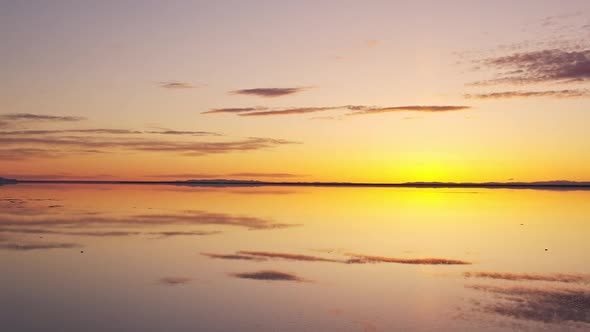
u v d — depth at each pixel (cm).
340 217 3503
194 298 1386
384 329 1154
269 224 3028
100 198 5931
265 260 1894
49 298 1384
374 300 1376
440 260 1894
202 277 1620
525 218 3459
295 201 5450
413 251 2080
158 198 5978
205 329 1145
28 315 1238
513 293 1435
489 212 3969
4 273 1672
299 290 1470
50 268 1752
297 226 2917
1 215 3528
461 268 1759
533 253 2038
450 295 1420
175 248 2145
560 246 2209
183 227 2862
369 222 3169
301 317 1232
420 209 4288
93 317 1223
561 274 1666
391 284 1545
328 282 1562
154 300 1366
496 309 1286
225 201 5359
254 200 5594
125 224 3011
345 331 1141
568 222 3191
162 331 1131
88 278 1608
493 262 1862
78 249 2116
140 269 1738
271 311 1277
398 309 1295
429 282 1565
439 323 1186
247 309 1290
